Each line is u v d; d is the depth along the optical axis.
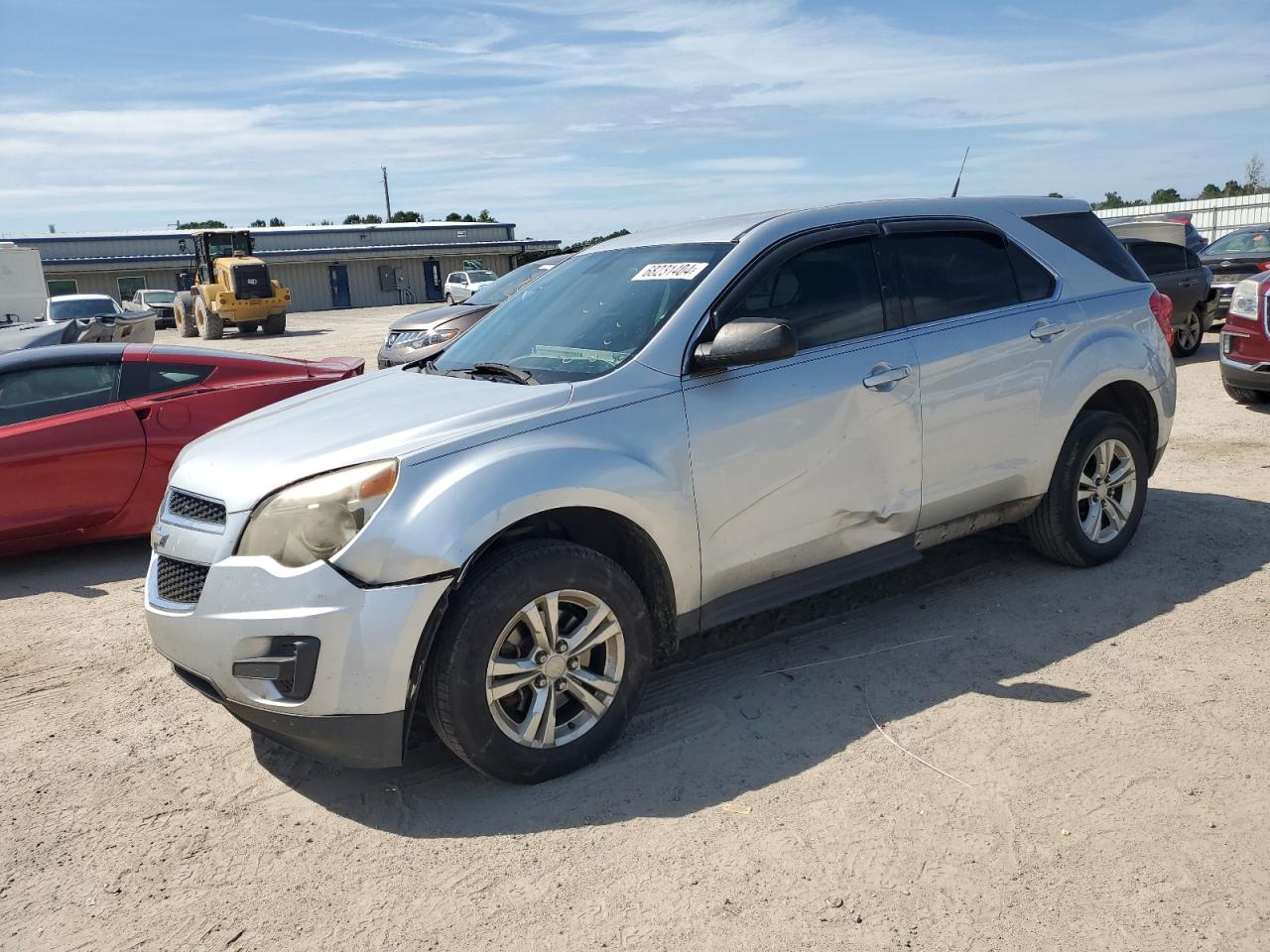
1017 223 4.65
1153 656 3.87
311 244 55.16
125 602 5.41
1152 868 2.61
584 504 3.19
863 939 2.41
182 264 49.22
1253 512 5.71
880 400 3.91
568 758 3.24
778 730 3.48
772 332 3.32
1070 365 4.53
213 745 3.69
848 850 2.77
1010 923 2.44
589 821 3.00
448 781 3.29
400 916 2.62
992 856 2.70
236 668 3.00
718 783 3.17
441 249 55.12
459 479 3.03
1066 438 4.60
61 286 48.19
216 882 2.82
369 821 3.09
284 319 32.53
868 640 4.22
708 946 2.42
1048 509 4.66
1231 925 2.39
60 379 6.23
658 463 3.38
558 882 2.71
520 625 3.18
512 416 3.27
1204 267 12.56
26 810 3.27
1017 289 4.51
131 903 2.74
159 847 3.02
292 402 4.09
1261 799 2.89
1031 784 3.04
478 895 2.68
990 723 3.43
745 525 3.62
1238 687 3.58
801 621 4.48
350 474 3.01
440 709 3.04
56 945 2.58
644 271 3.98
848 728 3.46
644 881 2.69
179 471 3.49
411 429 3.20
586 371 3.55
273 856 2.94
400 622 2.90
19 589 5.74
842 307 3.95
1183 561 4.92
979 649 4.05
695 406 3.51
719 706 3.70
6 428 5.92
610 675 3.33
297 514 3.00
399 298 55.00
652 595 3.54
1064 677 3.74
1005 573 4.88
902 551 4.16
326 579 2.91
